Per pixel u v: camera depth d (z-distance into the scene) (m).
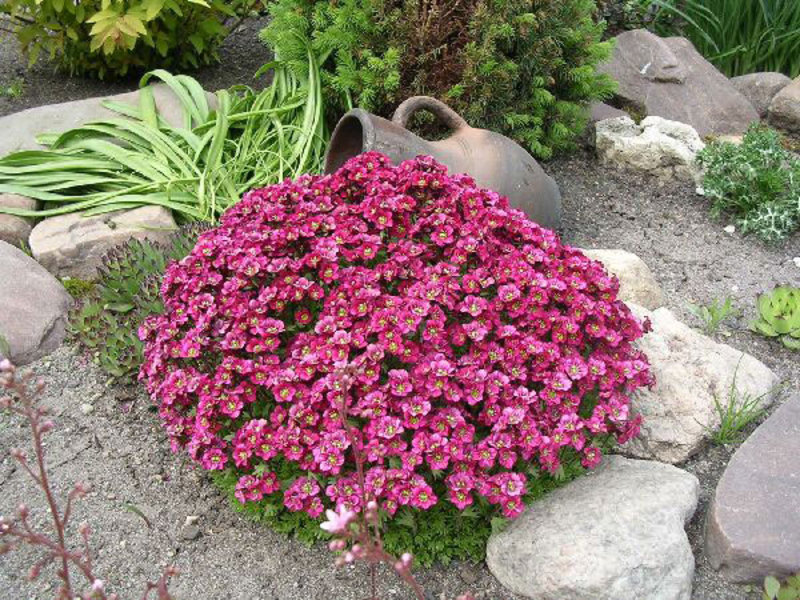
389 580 0.54
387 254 0.59
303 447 0.51
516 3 0.86
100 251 0.80
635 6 1.21
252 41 1.25
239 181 0.89
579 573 0.50
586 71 0.92
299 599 0.53
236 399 0.52
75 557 0.40
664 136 0.97
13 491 0.60
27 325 0.72
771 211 0.86
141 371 0.58
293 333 0.57
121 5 0.95
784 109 1.08
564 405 0.52
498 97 0.89
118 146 0.90
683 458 0.62
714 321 0.75
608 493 0.55
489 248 0.57
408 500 0.48
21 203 0.84
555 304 0.56
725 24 1.20
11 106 1.08
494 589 0.53
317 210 0.59
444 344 0.52
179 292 0.58
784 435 0.59
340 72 0.89
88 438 0.65
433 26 0.86
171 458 0.64
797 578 0.51
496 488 0.50
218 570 0.55
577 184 0.97
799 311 0.74
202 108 0.95
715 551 0.54
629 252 0.84
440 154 0.75
